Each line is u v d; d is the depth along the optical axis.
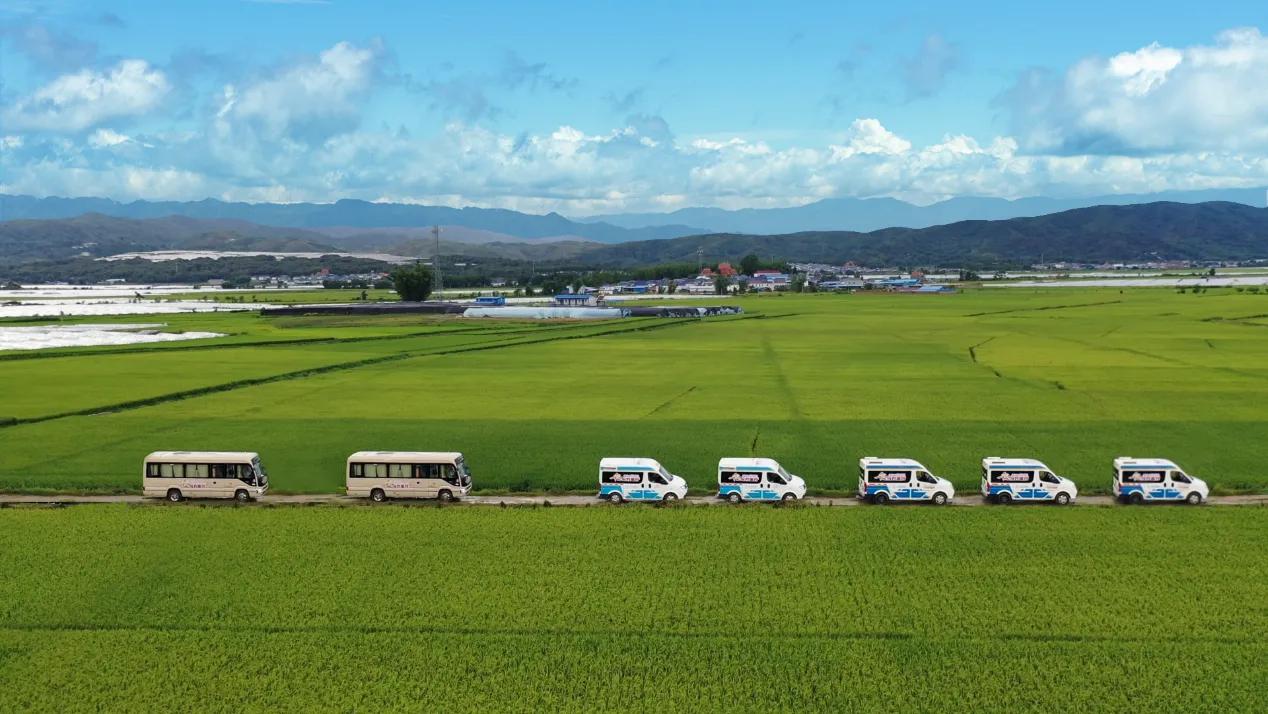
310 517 55.94
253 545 51.06
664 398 102.50
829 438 79.88
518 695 35.91
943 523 54.06
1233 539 50.75
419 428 85.06
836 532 52.59
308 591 44.78
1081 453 73.19
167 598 44.16
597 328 196.12
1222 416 88.75
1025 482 58.91
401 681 36.88
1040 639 39.72
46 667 38.06
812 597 43.88
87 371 125.06
